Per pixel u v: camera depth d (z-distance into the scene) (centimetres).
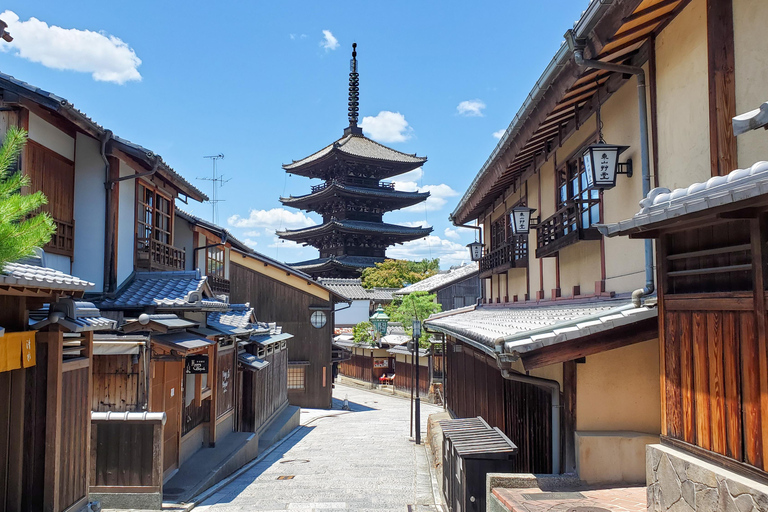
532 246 1306
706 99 559
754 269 373
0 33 772
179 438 1118
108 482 859
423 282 4466
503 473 627
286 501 946
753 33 504
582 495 561
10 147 415
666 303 486
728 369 400
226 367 1466
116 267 1089
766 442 360
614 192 791
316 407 2803
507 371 633
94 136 1029
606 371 637
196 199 1452
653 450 485
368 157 4934
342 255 5309
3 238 387
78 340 716
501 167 1105
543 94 777
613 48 678
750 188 332
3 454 623
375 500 946
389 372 3991
